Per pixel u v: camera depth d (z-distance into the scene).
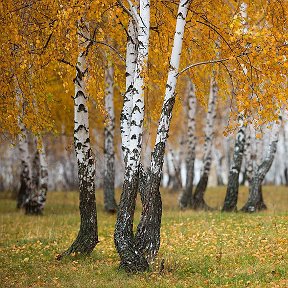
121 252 16.38
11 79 18.59
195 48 20.80
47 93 20.94
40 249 21.52
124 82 21.34
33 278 16.22
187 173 37.88
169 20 19.30
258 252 18.00
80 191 19.64
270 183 78.00
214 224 25.52
